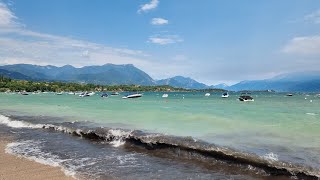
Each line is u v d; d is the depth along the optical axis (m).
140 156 14.77
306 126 24.03
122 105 56.31
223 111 40.81
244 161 12.83
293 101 84.38
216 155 13.84
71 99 89.62
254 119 29.50
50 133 21.69
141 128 22.27
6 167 12.61
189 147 14.88
